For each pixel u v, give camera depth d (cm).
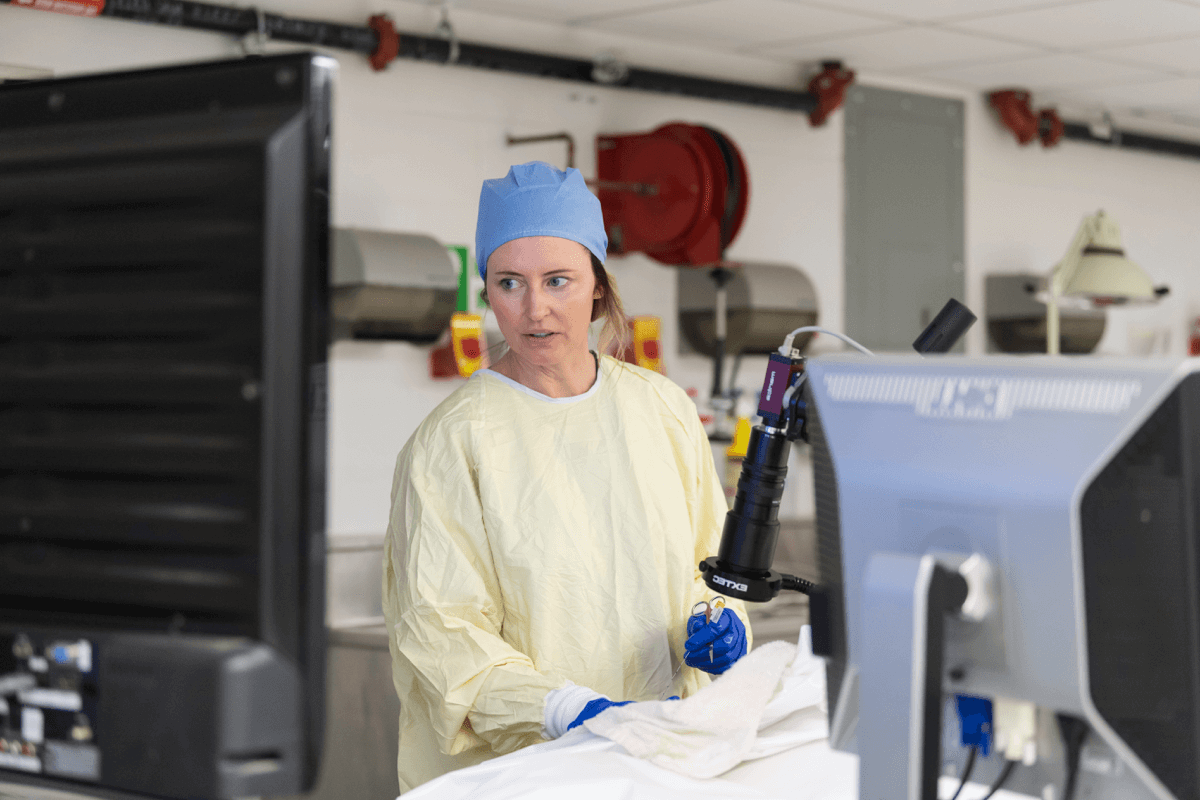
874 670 87
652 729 127
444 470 163
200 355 82
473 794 121
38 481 87
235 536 82
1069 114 561
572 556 163
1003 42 435
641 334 199
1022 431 87
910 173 505
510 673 148
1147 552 84
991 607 89
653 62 432
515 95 396
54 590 87
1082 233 398
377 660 326
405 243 341
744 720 128
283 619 81
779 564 390
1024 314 517
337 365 364
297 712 82
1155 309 616
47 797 87
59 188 86
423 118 379
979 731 97
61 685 86
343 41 351
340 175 363
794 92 454
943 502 90
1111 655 86
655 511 170
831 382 98
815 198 475
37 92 87
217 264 81
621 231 400
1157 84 508
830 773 126
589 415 170
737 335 416
